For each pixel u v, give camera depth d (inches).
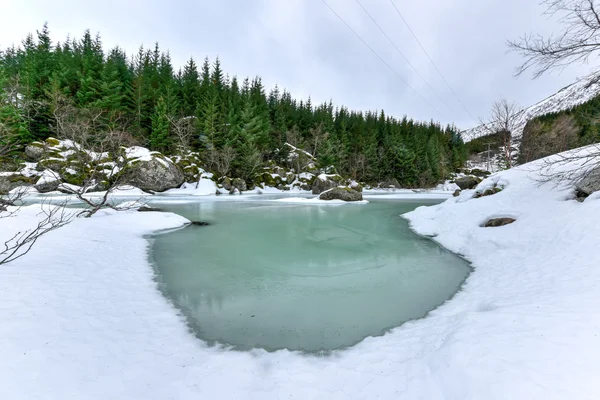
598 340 86.8
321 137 1732.3
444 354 93.5
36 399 74.9
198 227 405.7
